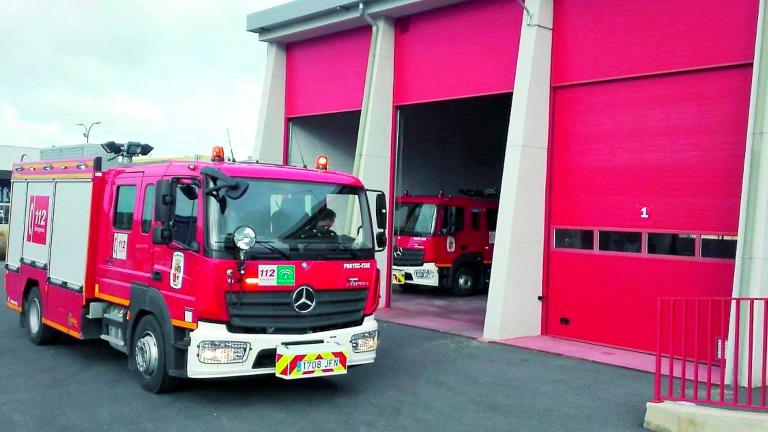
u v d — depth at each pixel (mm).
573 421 6578
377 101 13195
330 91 14797
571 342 10328
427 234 15953
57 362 8609
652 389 7738
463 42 12180
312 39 15281
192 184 6719
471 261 16500
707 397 6473
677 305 9281
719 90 9023
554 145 10805
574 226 10516
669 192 9469
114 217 8031
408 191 16844
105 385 7520
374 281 7363
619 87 10055
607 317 10086
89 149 9156
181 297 6637
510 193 10508
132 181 7789
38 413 6492
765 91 7984
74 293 8492
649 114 9703
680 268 9320
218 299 6355
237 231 6512
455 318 12742
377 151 13281
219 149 7504
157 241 6750
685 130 9328
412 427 6312
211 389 7414
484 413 6789
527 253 10656
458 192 19203
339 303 7035
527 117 10492
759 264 7918
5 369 8219
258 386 7609
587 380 8133
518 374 8406
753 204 8031
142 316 7461
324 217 7094
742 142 8797
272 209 6816
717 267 8961
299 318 6719
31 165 10125
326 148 16766
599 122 10266
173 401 6945
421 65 12945
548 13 10688
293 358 6426
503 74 11508
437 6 12508
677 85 9430
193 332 6430
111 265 7969
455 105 16016
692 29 9234
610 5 10086
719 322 8820
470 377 8234
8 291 10633
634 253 9812
